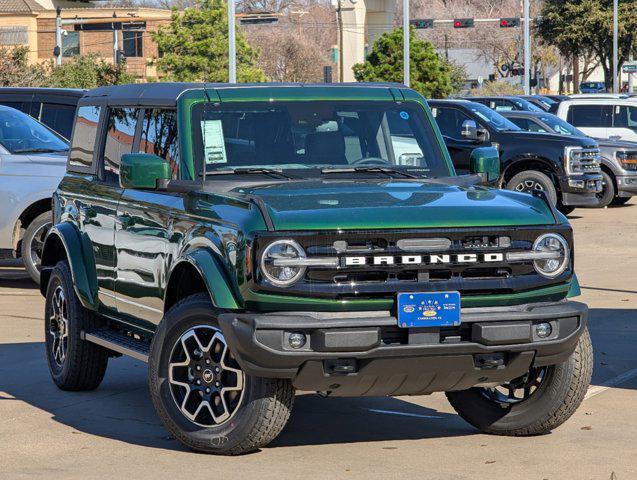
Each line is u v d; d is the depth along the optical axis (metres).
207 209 6.97
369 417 8.02
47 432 7.67
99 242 8.41
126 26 65.31
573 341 6.74
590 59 91.62
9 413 8.23
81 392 8.91
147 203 7.69
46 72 46.34
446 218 6.56
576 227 21.48
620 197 25.75
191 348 6.93
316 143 7.77
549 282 6.72
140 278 7.72
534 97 37.75
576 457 6.91
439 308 6.43
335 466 6.71
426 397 8.67
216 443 6.78
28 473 6.67
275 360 6.30
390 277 6.46
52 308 9.10
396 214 6.54
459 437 7.43
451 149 22.23
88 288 8.52
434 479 6.43
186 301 6.93
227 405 6.82
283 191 7.05
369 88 8.09
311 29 111.62
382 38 56.16
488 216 6.64
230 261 6.55
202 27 63.69
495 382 6.82
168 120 7.82
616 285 14.42
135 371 9.69
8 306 13.25
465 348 6.48
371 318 6.36
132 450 7.14
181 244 7.10
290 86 7.94
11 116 14.98
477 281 6.57
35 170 14.20
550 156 21.91
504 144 22.09
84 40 81.12
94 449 7.20
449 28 117.38
